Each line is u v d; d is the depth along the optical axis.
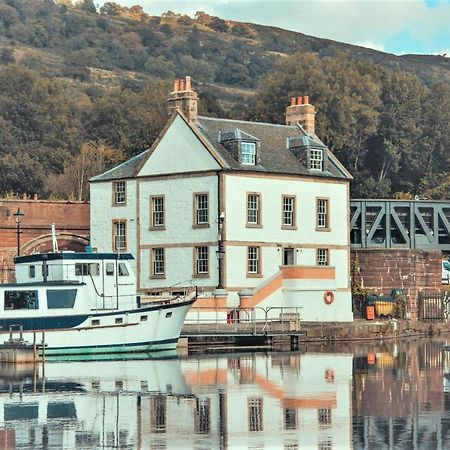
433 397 66.69
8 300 89.56
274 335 105.00
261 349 102.12
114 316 91.56
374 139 195.12
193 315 106.06
